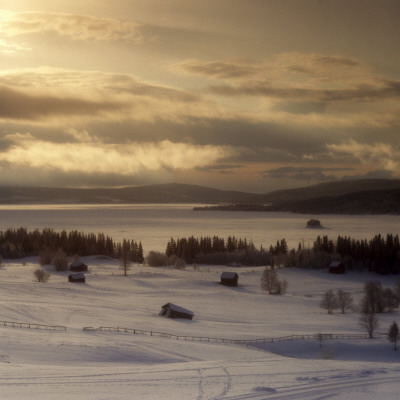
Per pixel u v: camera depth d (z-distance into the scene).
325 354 70.69
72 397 36.72
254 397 37.44
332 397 37.78
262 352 68.06
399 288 133.62
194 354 63.12
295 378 43.81
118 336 71.12
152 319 90.69
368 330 81.69
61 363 53.53
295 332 82.88
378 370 47.62
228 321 94.19
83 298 114.19
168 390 39.19
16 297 108.19
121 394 37.81
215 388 39.97
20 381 41.31
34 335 66.81
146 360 57.91
